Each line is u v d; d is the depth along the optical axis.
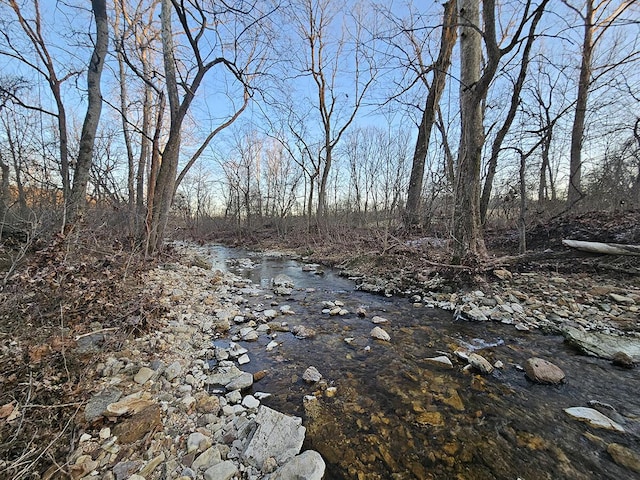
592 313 3.96
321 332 4.02
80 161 5.82
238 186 19.53
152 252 7.00
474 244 5.41
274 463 1.75
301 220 18.86
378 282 6.46
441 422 2.25
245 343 3.64
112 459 1.69
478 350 3.41
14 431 1.68
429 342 3.66
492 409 2.39
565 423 2.21
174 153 7.61
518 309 4.34
